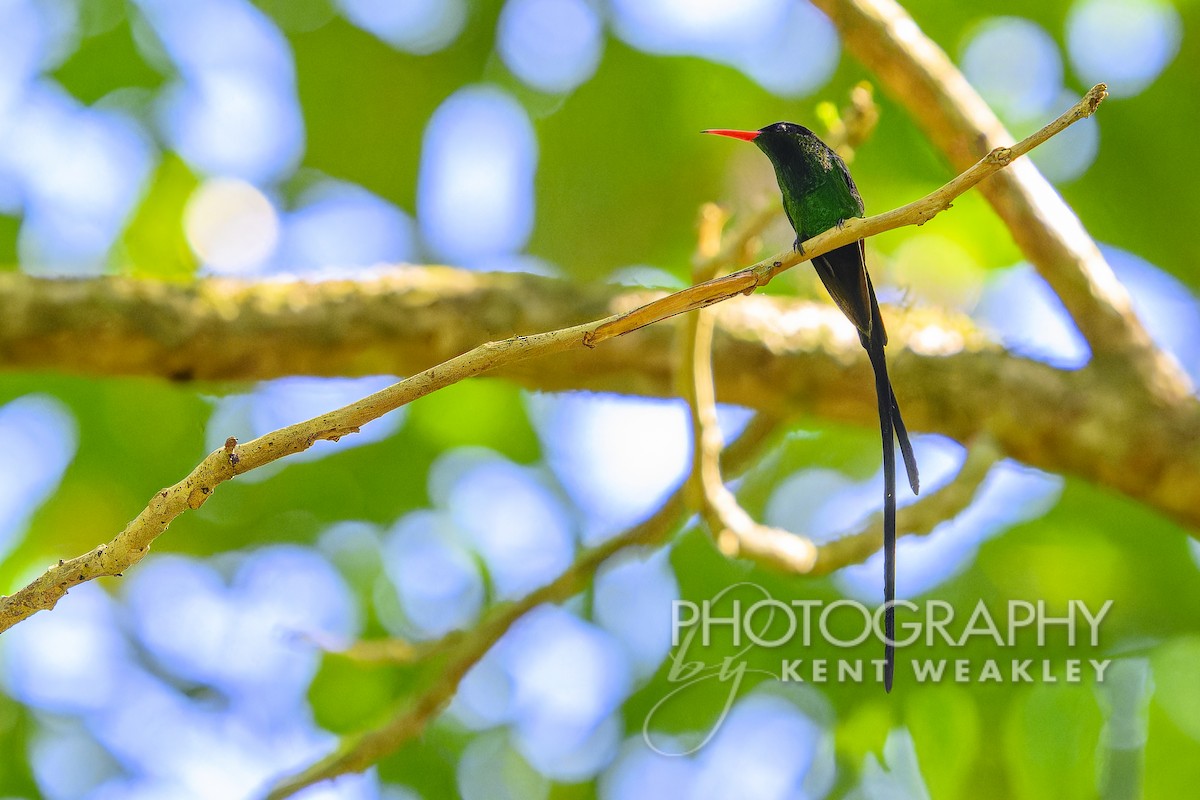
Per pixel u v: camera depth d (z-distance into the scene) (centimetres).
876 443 1208
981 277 1114
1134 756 978
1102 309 830
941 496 795
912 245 1117
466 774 1148
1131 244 1109
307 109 1218
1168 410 818
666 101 1173
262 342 823
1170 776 973
